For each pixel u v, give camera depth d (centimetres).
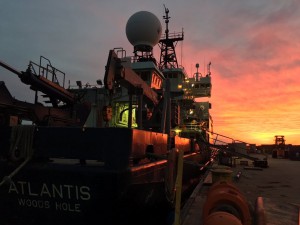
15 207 550
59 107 1206
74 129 531
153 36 2148
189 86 2633
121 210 520
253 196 944
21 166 528
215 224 407
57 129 539
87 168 509
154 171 639
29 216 547
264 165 2136
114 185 488
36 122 980
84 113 1259
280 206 547
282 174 1652
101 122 1847
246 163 2402
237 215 481
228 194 507
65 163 553
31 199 539
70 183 511
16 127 554
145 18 2134
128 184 504
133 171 521
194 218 646
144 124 1329
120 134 512
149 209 647
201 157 1895
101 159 514
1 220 559
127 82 886
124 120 1744
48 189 525
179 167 492
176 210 478
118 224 529
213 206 509
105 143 514
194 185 1487
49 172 518
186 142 1329
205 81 3083
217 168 882
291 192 1025
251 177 1482
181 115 2391
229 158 2156
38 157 555
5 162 553
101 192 498
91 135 522
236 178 1360
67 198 520
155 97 1302
